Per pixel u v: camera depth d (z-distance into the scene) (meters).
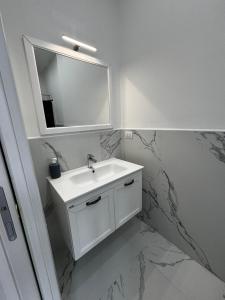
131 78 1.57
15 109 0.41
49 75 1.22
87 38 1.38
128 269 1.29
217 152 1.04
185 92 1.16
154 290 1.13
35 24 1.11
